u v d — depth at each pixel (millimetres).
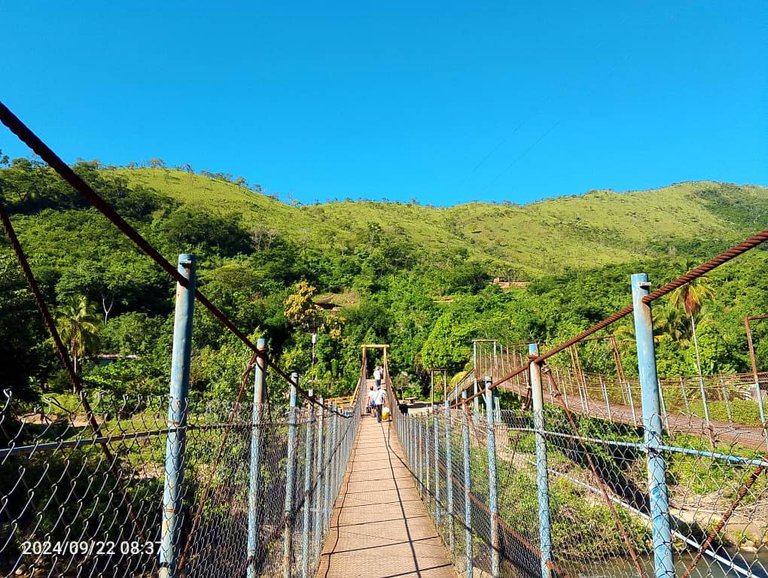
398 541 6621
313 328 46281
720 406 11211
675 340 26859
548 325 35188
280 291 60156
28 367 12977
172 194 108812
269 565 3875
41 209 64750
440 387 33844
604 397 10609
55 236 56531
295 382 4297
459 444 6590
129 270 51281
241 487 3654
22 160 70000
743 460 1794
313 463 5965
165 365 20453
